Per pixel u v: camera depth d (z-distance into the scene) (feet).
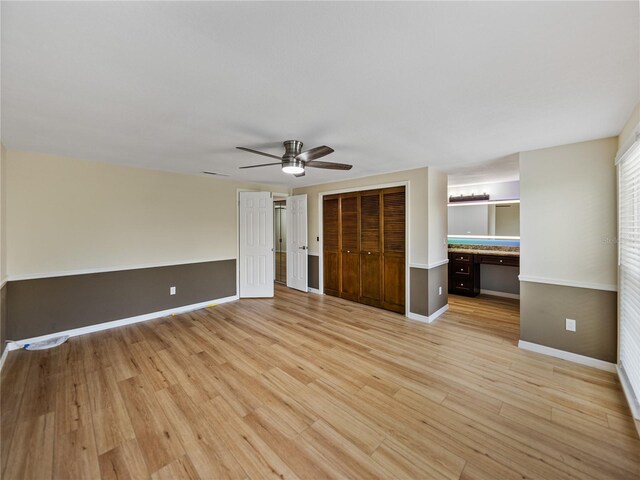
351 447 5.49
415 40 3.93
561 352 9.04
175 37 3.85
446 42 3.97
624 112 6.37
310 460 5.19
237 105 6.06
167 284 13.46
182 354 9.36
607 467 5.00
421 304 12.60
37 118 6.78
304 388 7.44
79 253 11.00
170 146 9.09
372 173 13.84
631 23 3.53
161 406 6.69
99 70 4.69
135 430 5.91
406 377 7.97
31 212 10.00
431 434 5.82
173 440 5.65
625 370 7.30
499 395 7.11
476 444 5.55
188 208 14.11
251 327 11.87
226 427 6.02
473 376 8.00
